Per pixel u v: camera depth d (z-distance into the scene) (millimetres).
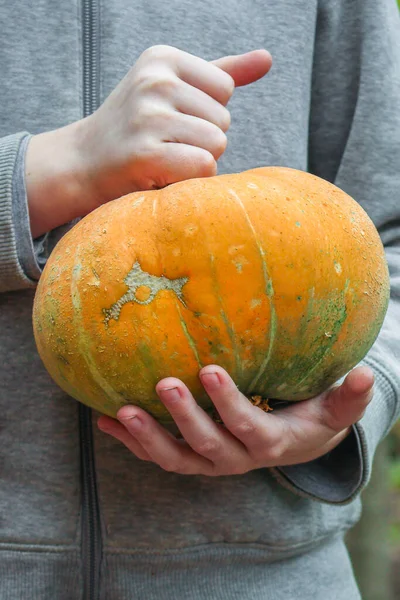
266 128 916
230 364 688
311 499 857
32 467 838
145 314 677
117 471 841
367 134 935
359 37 958
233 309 674
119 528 837
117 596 839
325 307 691
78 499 840
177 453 733
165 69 766
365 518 1771
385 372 850
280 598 865
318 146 993
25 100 878
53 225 812
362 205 930
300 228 686
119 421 747
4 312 848
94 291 685
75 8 888
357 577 1798
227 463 734
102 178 774
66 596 839
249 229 679
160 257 682
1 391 845
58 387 843
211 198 689
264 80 924
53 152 796
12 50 885
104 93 885
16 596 827
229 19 927
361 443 809
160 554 838
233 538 853
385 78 944
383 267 729
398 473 2496
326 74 978
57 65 882
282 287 676
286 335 687
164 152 741
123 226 694
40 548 830
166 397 667
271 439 718
